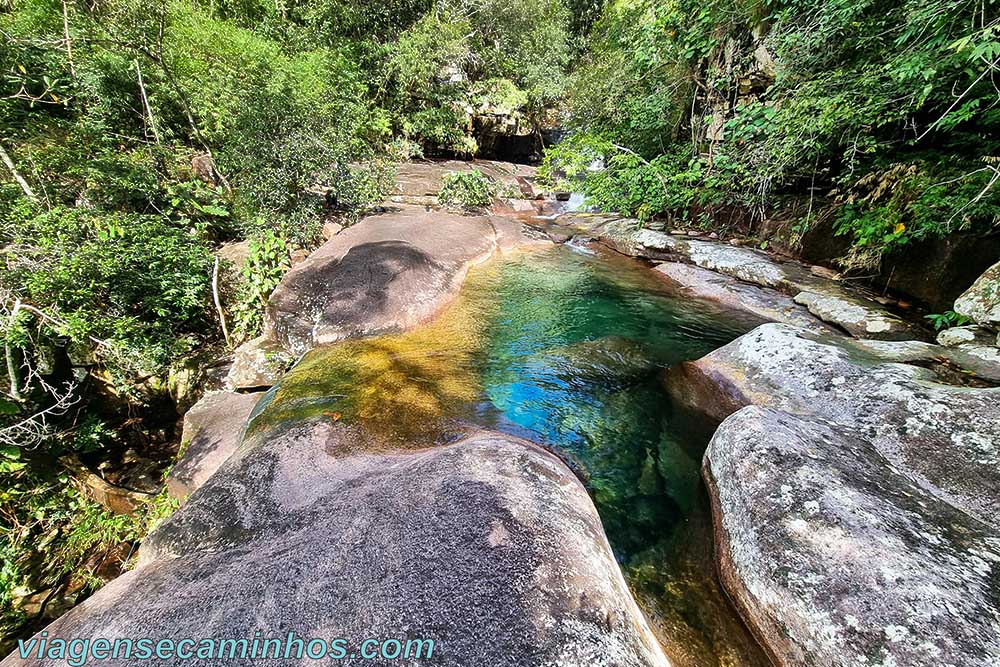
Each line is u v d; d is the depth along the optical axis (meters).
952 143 4.75
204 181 8.04
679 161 8.91
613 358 4.77
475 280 6.85
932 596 1.77
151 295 4.97
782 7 6.98
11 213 4.64
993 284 3.91
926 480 2.50
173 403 5.50
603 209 10.41
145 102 7.61
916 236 4.74
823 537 2.09
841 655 1.74
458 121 16.62
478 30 18.31
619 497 2.99
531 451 2.77
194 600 1.82
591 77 12.86
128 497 4.30
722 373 4.01
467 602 1.73
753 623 2.09
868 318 4.76
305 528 2.17
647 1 10.17
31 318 3.99
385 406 3.50
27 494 4.14
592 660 1.56
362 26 15.23
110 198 6.05
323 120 8.50
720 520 2.58
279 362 4.72
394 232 7.71
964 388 2.93
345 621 1.68
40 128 6.44
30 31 7.24
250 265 5.87
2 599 3.54
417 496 2.29
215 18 10.81
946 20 3.97
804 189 7.14
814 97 5.58
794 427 2.81
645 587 2.34
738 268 6.68
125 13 8.06
